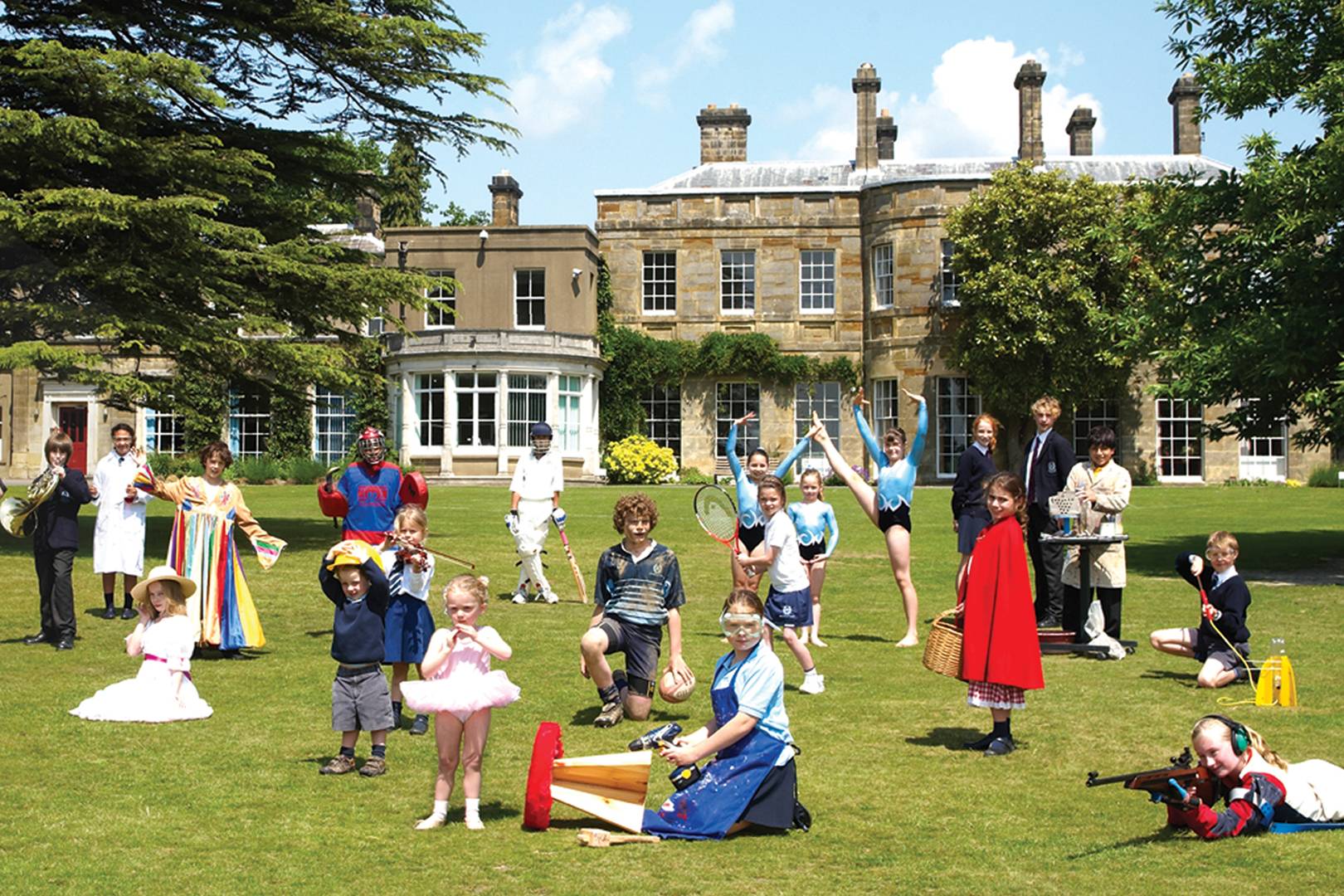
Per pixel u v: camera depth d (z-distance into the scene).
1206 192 17.66
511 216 44.47
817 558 11.00
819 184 41.22
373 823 6.11
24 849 5.67
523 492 13.48
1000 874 5.33
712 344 39.59
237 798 6.50
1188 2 17.97
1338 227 16.22
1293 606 13.16
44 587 10.85
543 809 5.98
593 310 39.22
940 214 37.62
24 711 8.38
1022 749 7.47
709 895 5.10
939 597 14.07
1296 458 37.97
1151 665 10.30
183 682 8.41
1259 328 16.06
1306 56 16.91
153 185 19.25
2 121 16.55
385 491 10.18
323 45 20.38
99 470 12.29
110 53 17.14
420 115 21.55
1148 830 5.97
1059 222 34.66
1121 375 34.78
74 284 18.03
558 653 10.65
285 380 20.03
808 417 39.94
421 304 20.92
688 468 39.84
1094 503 10.83
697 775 6.09
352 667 6.98
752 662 6.09
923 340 37.69
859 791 6.63
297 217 20.88
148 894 5.09
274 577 15.05
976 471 11.86
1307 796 5.99
